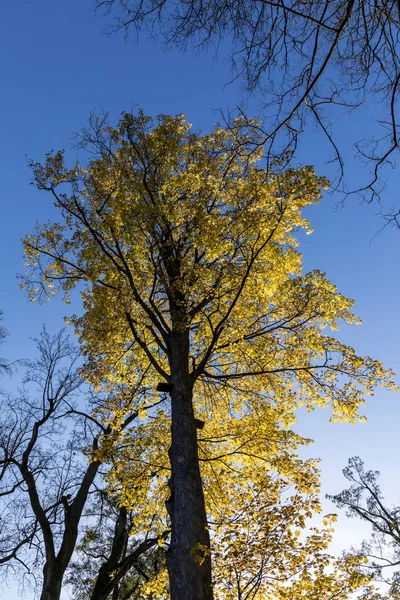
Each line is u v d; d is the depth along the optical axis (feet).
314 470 28.81
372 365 30.04
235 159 34.86
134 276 32.83
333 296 30.60
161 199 31.19
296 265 36.58
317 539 23.12
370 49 14.44
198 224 31.22
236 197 31.71
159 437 33.12
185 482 24.81
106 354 35.45
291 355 32.48
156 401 37.47
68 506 44.21
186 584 21.33
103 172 34.88
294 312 31.99
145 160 34.04
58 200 32.32
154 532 41.24
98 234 32.99
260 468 31.58
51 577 39.32
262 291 33.81
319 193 28.48
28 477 45.16
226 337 33.94
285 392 33.83
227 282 31.55
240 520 23.79
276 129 16.21
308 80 15.21
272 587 23.47
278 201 29.63
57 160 32.30
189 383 29.48
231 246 30.37
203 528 23.41
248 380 35.68
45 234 35.73
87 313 34.55
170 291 32.81
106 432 47.44
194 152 36.24
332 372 31.07
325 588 21.70
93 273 33.27
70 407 49.06
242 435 31.94
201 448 33.76
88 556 54.54
